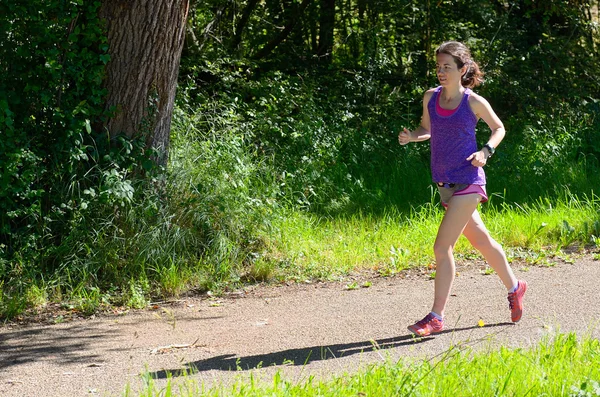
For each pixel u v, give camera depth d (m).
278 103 13.62
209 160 9.81
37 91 8.28
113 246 8.21
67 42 8.34
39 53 8.20
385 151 13.62
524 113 15.76
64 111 8.28
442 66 5.81
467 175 5.82
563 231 9.48
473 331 6.00
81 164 8.55
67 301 7.69
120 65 8.62
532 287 7.34
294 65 15.88
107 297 7.73
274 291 8.02
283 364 5.36
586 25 17.06
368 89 15.02
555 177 12.66
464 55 5.83
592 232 9.54
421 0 15.79
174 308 7.51
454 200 5.83
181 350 5.91
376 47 15.96
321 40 16.59
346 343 5.87
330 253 9.12
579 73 17.06
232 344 6.01
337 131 13.65
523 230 9.69
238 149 10.40
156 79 8.77
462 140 5.82
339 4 16.55
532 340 5.66
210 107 12.26
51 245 8.15
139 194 8.60
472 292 7.31
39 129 8.37
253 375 5.09
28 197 8.07
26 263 8.00
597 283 7.40
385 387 4.56
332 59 16.47
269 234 9.27
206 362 5.51
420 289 7.65
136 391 4.92
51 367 5.64
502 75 15.71
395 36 16.03
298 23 16.44
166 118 8.98
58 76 8.25
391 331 6.16
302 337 6.11
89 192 8.17
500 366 4.85
